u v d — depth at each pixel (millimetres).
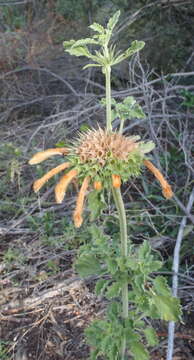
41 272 3104
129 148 1556
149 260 1727
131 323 1813
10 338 2715
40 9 6250
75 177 1599
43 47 5680
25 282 3062
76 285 2953
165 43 5039
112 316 1861
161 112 4297
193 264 3006
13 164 3805
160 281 1781
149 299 1752
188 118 4125
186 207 3078
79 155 1569
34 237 3422
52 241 3236
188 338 2590
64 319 2797
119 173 1525
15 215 3637
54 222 3459
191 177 3584
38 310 2861
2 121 5172
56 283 2994
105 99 1690
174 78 4734
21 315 2844
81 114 4320
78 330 2727
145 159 1600
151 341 1875
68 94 5164
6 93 5477
